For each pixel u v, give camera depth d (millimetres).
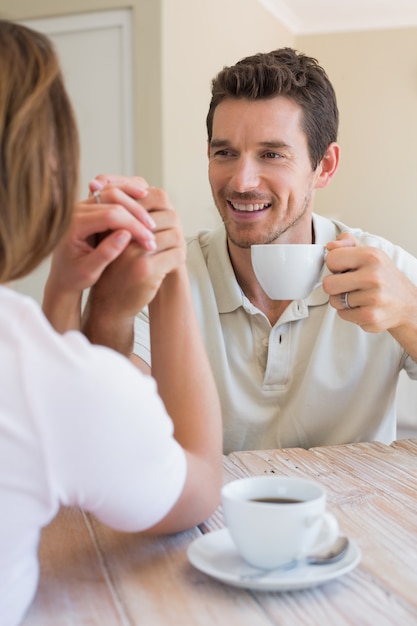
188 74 3990
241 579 651
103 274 994
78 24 3840
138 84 3750
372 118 5457
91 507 604
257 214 1511
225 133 1493
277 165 1492
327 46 5523
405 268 1655
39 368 524
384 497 959
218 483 834
